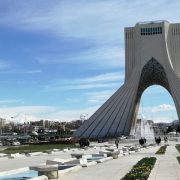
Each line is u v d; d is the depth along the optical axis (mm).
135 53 101125
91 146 59969
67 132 162000
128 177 17922
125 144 68688
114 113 92500
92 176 19828
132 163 27625
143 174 18875
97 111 92875
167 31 100625
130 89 95750
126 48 102062
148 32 100562
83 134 91500
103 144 68562
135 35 101500
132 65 101438
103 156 32938
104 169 23406
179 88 95375
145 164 24547
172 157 32781
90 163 26406
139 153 40562
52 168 18906
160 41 100062
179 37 100438
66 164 25328
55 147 60469
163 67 99562
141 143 60312
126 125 91312
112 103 93625
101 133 90625
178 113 94375
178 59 100375
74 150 49656
